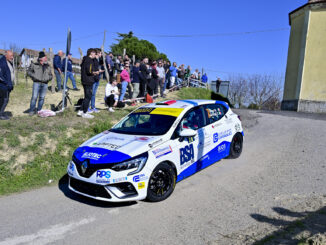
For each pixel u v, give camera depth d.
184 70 19.12
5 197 4.85
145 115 5.69
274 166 6.25
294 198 4.53
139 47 44.81
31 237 3.53
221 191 4.93
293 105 18.44
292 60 19.12
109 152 4.45
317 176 5.53
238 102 45.03
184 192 4.91
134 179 4.23
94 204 4.54
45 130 6.77
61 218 4.04
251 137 9.29
